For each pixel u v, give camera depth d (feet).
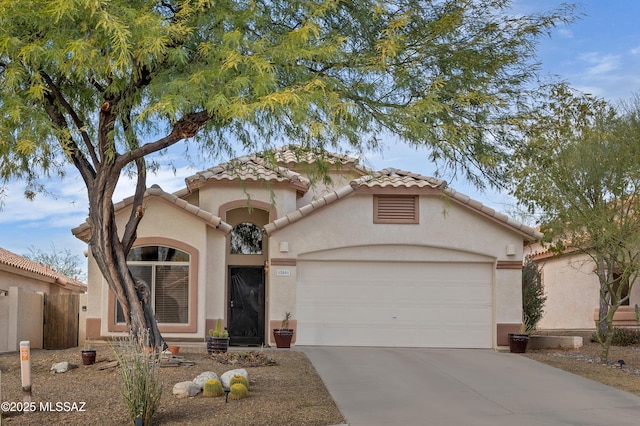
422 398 43.16
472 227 69.15
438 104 39.32
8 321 63.82
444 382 48.67
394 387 46.32
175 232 67.87
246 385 42.11
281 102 35.42
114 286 49.90
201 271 67.72
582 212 58.65
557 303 95.71
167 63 41.83
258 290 74.18
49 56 37.37
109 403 38.09
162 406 38.09
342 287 69.15
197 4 40.55
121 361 36.65
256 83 37.40
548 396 44.73
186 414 36.55
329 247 68.69
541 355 63.52
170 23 40.19
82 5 36.11
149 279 67.67
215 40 40.93
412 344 68.80
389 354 61.52
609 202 58.80
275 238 68.64
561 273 94.32
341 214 69.15
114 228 50.16
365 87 42.09
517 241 69.05
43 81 43.91
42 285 97.81
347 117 39.63
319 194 78.74
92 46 37.60
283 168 74.90
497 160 44.32
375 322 68.90
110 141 44.65
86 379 44.60
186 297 67.62
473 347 68.74
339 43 40.68
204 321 67.26
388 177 70.03
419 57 42.63
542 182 59.88
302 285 69.05
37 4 37.35
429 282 69.41
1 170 49.55
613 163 58.29
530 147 48.37
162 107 36.24
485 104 42.65
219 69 38.06
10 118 41.09
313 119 38.70
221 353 56.44
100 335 66.69
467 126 41.34
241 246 74.84
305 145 49.16
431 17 44.19
